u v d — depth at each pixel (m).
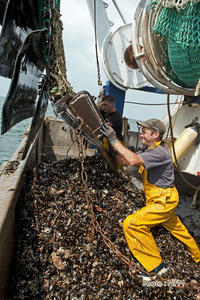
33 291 2.18
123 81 5.33
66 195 3.25
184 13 2.49
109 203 3.37
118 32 5.00
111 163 3.64
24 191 3.08
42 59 2.26
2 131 1.48
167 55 3.39
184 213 4.47
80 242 2.73
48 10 2.13
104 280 2.41
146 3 3.24
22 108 1.91
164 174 2.87
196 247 3.01
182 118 5.30
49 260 2.46
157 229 3.22
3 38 1.58
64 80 2.88
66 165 3.82
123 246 2.86
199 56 2.69
